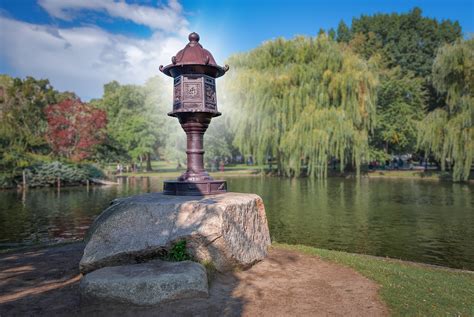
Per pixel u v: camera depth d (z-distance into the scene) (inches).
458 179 1204.5
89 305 187.2
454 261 388.2
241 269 242.2
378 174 1560.0
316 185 1171.9
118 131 1958.7
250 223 264.7
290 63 1316.4
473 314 186.5
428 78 1592.0
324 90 1217.4
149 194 296.5
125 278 189.9
